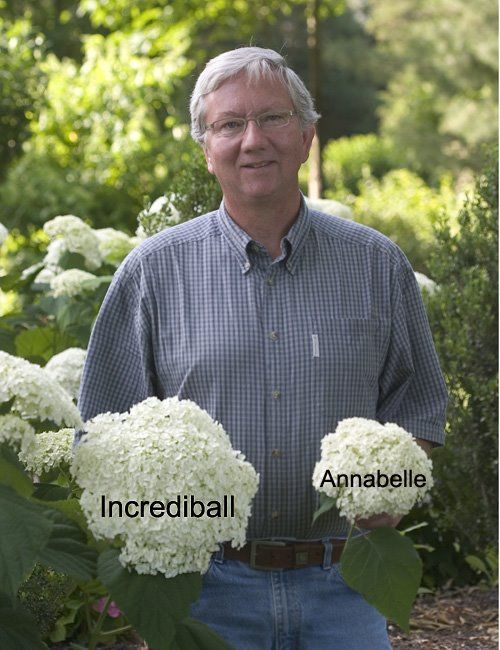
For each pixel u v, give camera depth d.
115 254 5.42
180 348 2.86
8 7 16.75
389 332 2.97
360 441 2.49
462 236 5.75
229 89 2.80
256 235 2.89
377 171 25.55
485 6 22.03
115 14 14.58
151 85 12.15
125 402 2.97
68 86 11.69
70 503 2.45
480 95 23.72
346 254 2.94
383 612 2.50
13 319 5.34
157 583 2.35
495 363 5.51
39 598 3.33
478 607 5.19
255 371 2.81
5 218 10.84
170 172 11.19
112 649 4.50
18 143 11.20
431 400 3.06
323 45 26.61
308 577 2.83
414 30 23.84
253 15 16.97
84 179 11.32
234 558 2.82
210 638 2.43
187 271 2.90
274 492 2.79
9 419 2.30
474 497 5.44
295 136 2.83
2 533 2.18
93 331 2.96
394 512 2.50
